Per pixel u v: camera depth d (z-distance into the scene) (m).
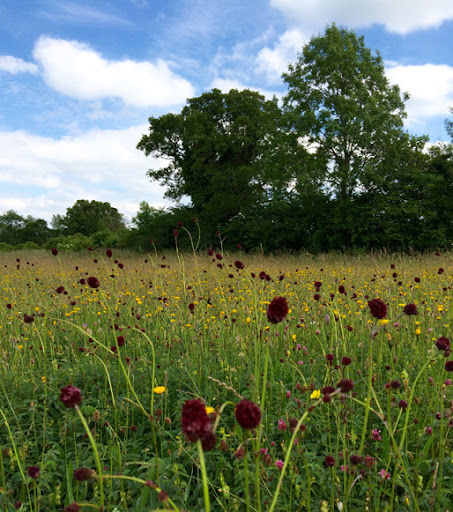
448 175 22.02
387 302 5.13
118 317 5.32
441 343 2.36
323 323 4.52
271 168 25.52
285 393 3.16
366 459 2.07
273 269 10.67
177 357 4.16
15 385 3.74
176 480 2.33
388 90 23.92
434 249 20.58
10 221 78.12
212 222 28.39
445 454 2.50
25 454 2.64
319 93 23.70
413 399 2.78
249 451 2.23
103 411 3.16
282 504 2.19
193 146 31.73
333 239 22.73
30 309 5.81
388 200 22.70
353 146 23.39
